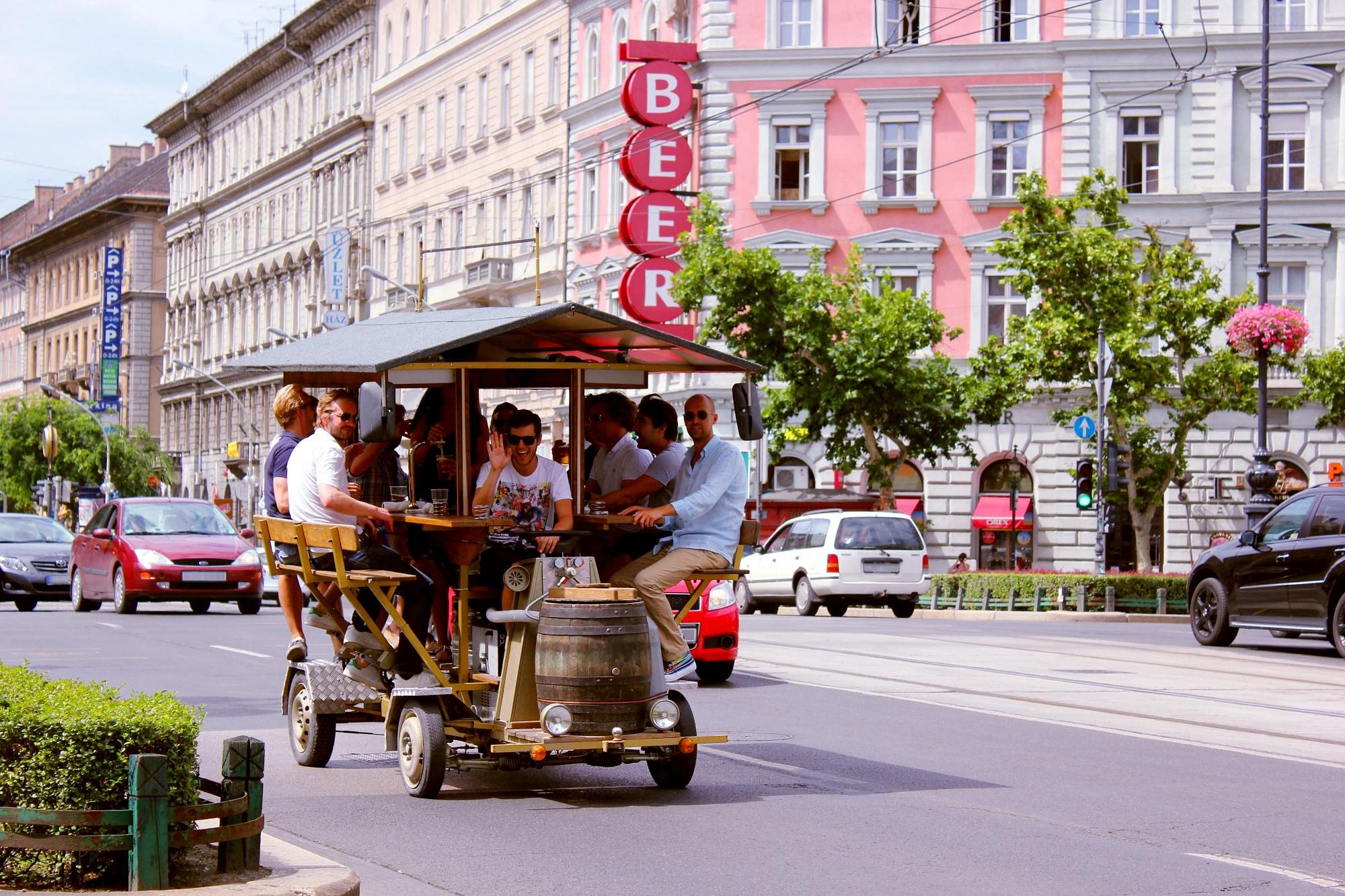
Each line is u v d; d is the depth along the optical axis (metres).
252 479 71.25
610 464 12.50
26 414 86.50
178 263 99.06
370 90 72.81
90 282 110.81
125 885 6.81
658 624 10.66
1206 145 46.88
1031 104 47.94
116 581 28.44
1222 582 23.20
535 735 9.77
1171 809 10.04
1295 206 46.38
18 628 24.70
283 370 11.65
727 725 13.73
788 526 34.16
